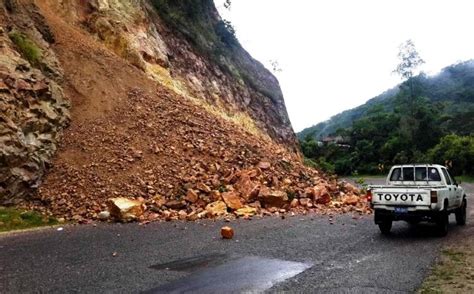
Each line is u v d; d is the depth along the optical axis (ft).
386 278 23.41
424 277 23.61
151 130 63.72
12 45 58.03
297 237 36.17
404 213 37.37
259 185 55.47
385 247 32.30
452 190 41.55
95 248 31.65
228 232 35.47
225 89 108.27
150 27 94.12
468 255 29.07
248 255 29.40
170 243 33.55
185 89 91.91
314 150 273.75
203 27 122.21
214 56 114.62
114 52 82.33
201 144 64.03
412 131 226.17
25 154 48.14
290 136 125.90
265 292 21.16
